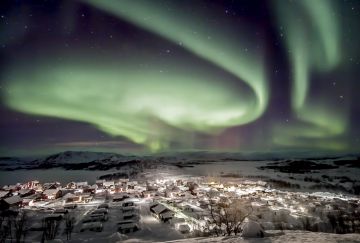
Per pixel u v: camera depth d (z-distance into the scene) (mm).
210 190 139125
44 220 64875
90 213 76562
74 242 48344
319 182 177500
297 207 86500
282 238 18125
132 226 56781
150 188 141000
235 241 18250
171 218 66000
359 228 62781
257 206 83500
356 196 125562
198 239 20688
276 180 194000
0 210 79562
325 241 16562
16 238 48906
